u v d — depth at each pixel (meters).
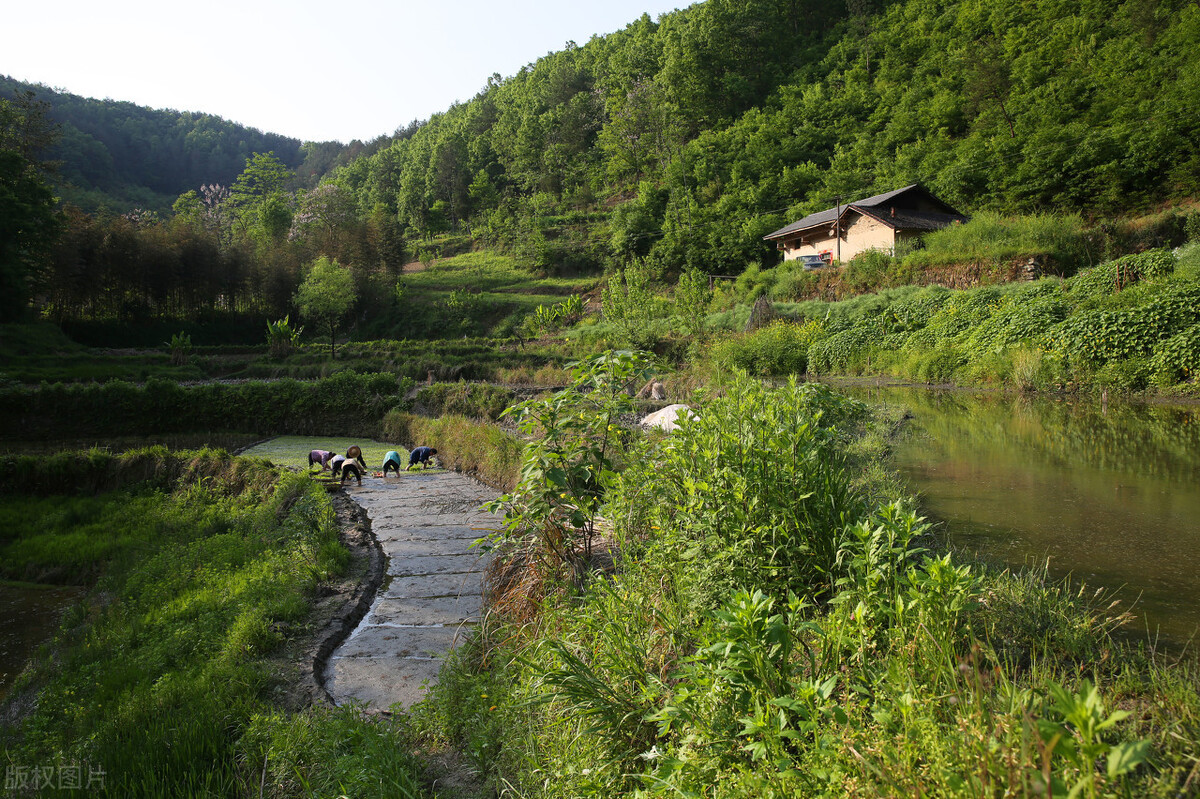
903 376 20.64
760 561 3.49
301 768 3.38
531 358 30.86
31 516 12.59
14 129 46.66
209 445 18.30
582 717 2.96
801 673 2.69
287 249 60.03
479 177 99.19
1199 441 9.15
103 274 45.97
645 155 82.12
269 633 5.27
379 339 57.03
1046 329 17.50
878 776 1.76
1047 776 1.31
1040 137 38.69
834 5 90.75
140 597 7.44
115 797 3.36
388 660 5.02
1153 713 2.43
